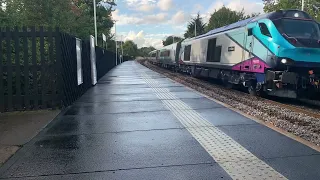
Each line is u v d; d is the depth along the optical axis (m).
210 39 18.17
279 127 6.87
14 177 3.96
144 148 5.07
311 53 10.47
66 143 5.38
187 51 25.58
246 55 12.74
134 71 30.45
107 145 5.25
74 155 4.76
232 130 6.11
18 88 8.20
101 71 21.80
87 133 6.03
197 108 8.58
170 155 4.72
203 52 19.73
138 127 6.47
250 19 13.38
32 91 8.63
